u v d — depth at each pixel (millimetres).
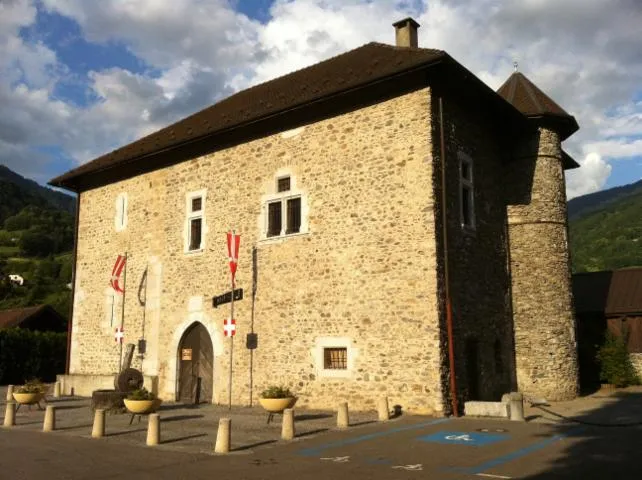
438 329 11180
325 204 13133
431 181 11695
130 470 7000
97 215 18453
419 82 12195
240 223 14633
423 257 11570
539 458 7234
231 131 14859
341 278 12602
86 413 12758
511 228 14766
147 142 18172
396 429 9688
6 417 11234
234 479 6449
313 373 12664
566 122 15281
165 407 13594
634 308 18156
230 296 14430
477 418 10828
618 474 6332
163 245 16297
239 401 13812
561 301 14375
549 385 13820
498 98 13383
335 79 14047
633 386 17219
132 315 16656
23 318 27266
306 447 8312
